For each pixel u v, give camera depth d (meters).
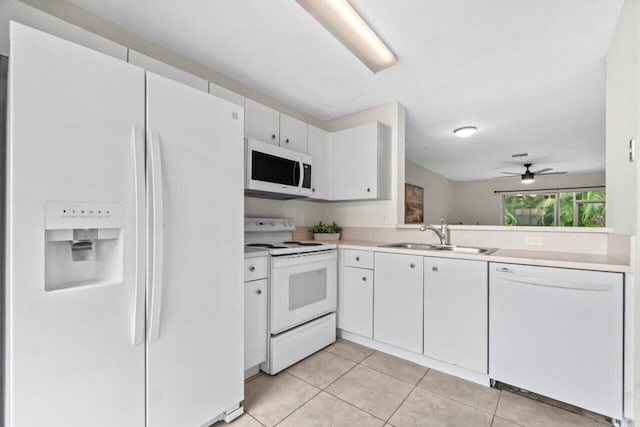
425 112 3.11
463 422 1.49
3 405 1.03
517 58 2.06
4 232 1.06
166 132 1.24
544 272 1.60
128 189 1.12
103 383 1.05
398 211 2.81
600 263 1.47
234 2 1.51
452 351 1.91
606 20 1.64
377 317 2.28
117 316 1.09
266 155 2.18
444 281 1.95
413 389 1.78
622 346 1.40
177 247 1.27
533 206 7.19
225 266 1.47
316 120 3.24
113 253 1.12
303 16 1.62
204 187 1.38
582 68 2.19
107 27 1.66
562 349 1.55
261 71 2.23
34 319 0.91
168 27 1.71
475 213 7.82
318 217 3.23
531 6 1.55
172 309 1.25
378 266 2.27
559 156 5.12
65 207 0.97
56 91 0.96
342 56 2.03
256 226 2.48
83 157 1.01
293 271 2.08
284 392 1.74
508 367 1.71
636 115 1.23
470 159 5.46
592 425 1.46
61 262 1.03
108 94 1.07
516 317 1.68
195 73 2.09
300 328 2.14
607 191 1.80
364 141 2.73
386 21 1.67
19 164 0.89
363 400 1.67
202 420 1.36
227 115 1.49
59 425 0.96
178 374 1.27
